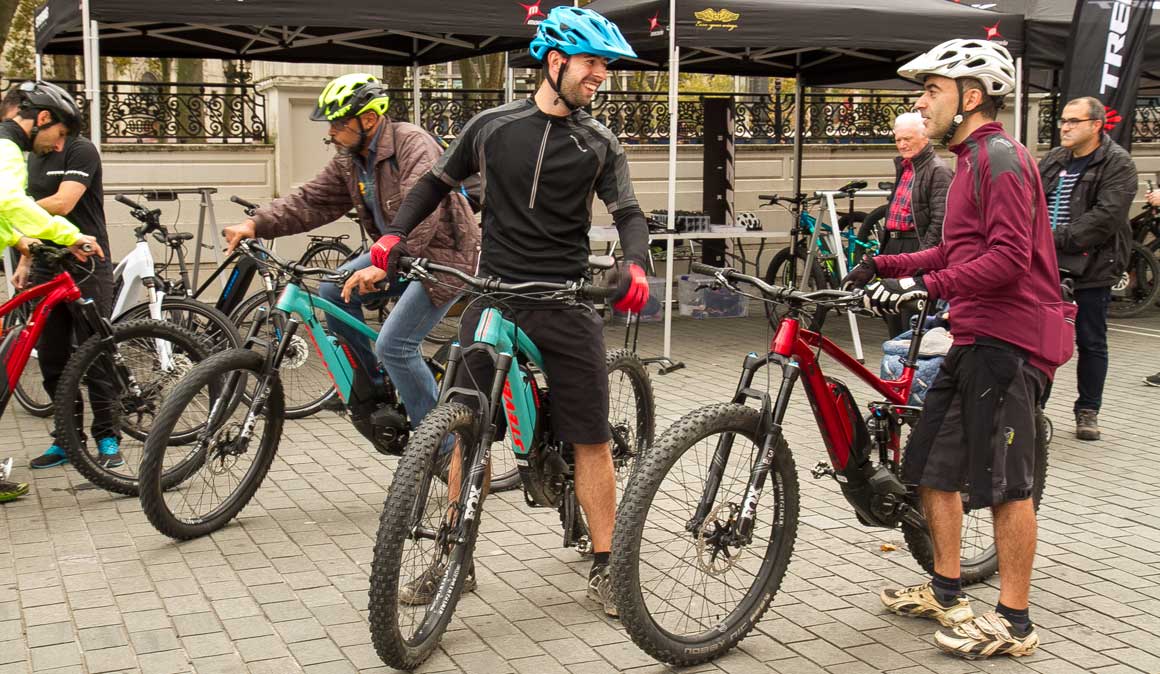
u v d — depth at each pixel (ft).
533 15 26.11
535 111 12.09
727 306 36.24
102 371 16.92
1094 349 20.86
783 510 12.12
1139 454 20.13
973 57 11.30
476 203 16.30
